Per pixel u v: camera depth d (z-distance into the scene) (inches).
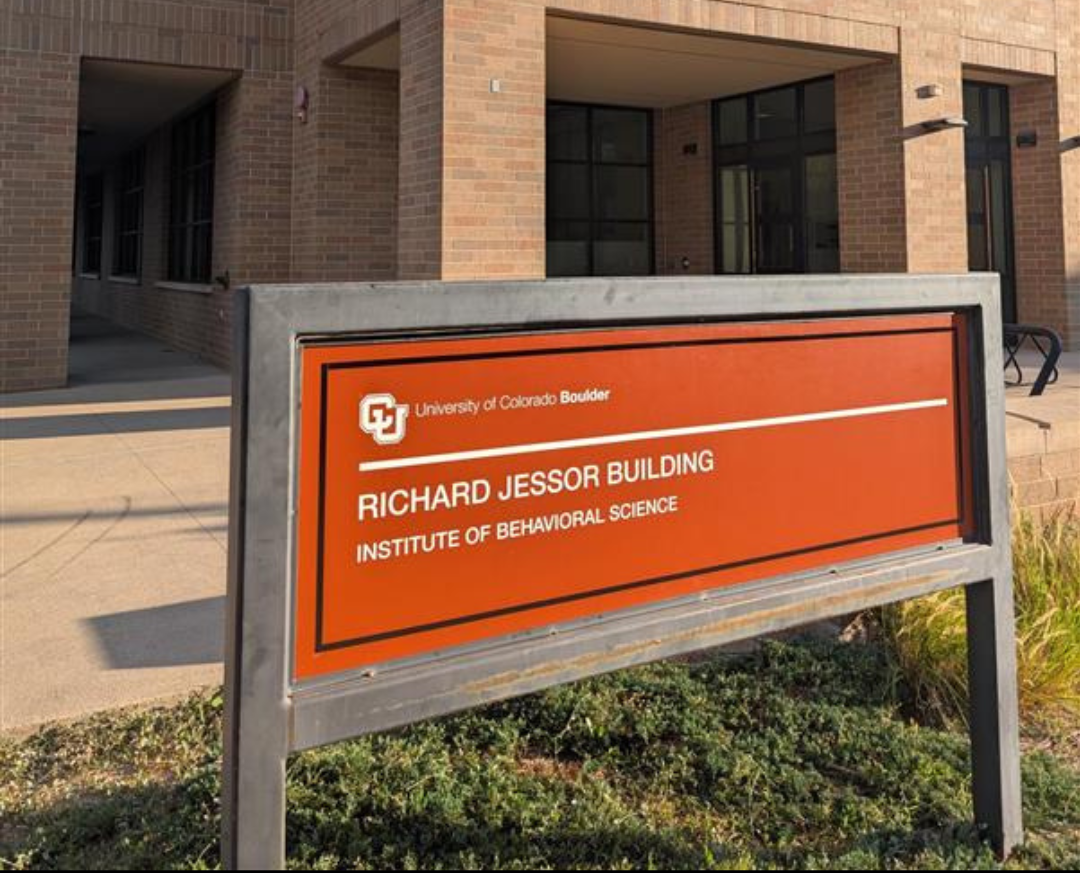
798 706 161.2
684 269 636.1
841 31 450.0
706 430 108.3
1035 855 124.1
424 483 92.2
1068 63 592.4
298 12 492.1
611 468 102.3
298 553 86.4
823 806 134.6
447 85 356.5
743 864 114.4
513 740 148.5
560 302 97.0
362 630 89.2
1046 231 611.2
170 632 175.3
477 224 363.3
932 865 117.1
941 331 127.1
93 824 120.0
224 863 87.0
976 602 128.6
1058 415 308.3
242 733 83.0
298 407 85.9
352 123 470.6
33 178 452.8
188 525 239.9
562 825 125.3
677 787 140.3
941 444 126.6
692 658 182.9
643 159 643.5
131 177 802.2
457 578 94.0
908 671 175.2
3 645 168.9
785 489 113.8
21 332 454.3
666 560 105.7
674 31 417.7
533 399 97.9
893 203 477.4
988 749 125.8
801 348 115.3
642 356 104.3
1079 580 194.7
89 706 148.7
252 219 495.5
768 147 578.2
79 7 457.1
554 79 537.3
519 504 97.2
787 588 112.4
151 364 557.6
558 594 99.2
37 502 258.1
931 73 481.1
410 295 89.4
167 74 502.0
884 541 120.9
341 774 133.3
